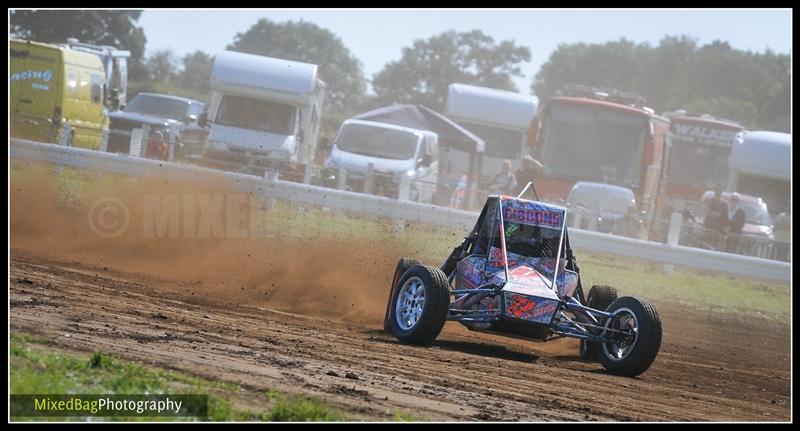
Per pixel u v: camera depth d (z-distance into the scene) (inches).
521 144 2625.5
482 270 781.9
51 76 2087.8
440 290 749.9
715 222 1867.6
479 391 586.6
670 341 1101.7
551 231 804.6
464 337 906.1
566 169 2266.2
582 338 765.9
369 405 499.8
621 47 7711.6
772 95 7017.7
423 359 691.4
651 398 659.4
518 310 730.8
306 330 784.3
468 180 2321.6
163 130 2333.9
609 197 1996.8
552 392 622.2
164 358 553.6
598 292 844.6
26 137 1974.7
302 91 2074.3
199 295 946.7
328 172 1881.2
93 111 2213.3
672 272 1598.2
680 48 7504.9
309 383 538.6
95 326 629.3
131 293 852.6
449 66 7559.1
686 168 2770.7
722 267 1455.5
